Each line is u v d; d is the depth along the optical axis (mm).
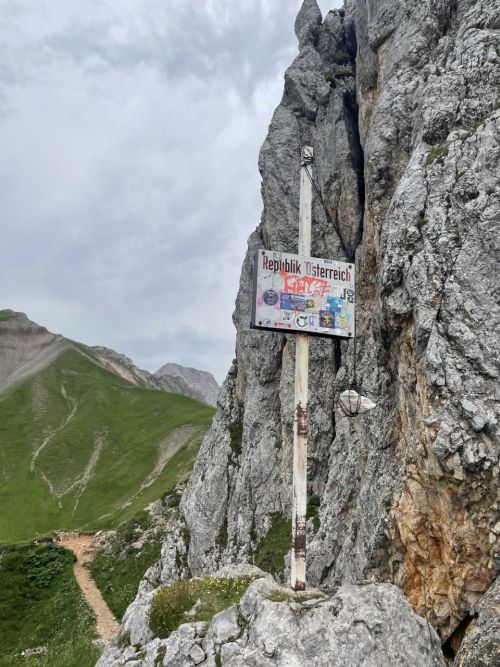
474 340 20703
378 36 35344
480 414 19422
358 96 39594
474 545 19188
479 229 22188
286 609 14438
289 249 43219
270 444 44031
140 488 103375
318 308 18422
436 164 24688
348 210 39625
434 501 20781
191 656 14422
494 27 27578
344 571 27391
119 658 16109
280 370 46125
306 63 47906
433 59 30594
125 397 177750
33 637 44594
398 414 25375
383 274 24344
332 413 38969
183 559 46344
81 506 103875
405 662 14180
